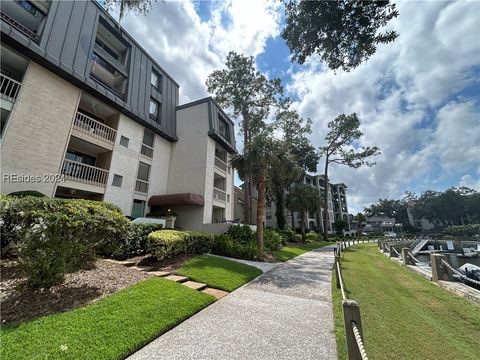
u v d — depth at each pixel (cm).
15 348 283
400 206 8500
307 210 3077
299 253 1669
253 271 882
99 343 314
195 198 1652
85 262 609
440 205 6494
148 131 1745
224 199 2148
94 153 1417
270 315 479
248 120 2641
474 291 662
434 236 3456
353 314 239
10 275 495
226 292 631
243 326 422
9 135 907
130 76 1577
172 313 434
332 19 591
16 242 435
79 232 484
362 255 1703
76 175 1201
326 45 634
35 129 995
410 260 1155
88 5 1312
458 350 360
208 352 333
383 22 583
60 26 1123
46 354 279
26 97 975
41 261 430
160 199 1644
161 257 811
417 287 764
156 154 1788
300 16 627
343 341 373
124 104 1434
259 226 1312
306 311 505
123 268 692
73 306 421
